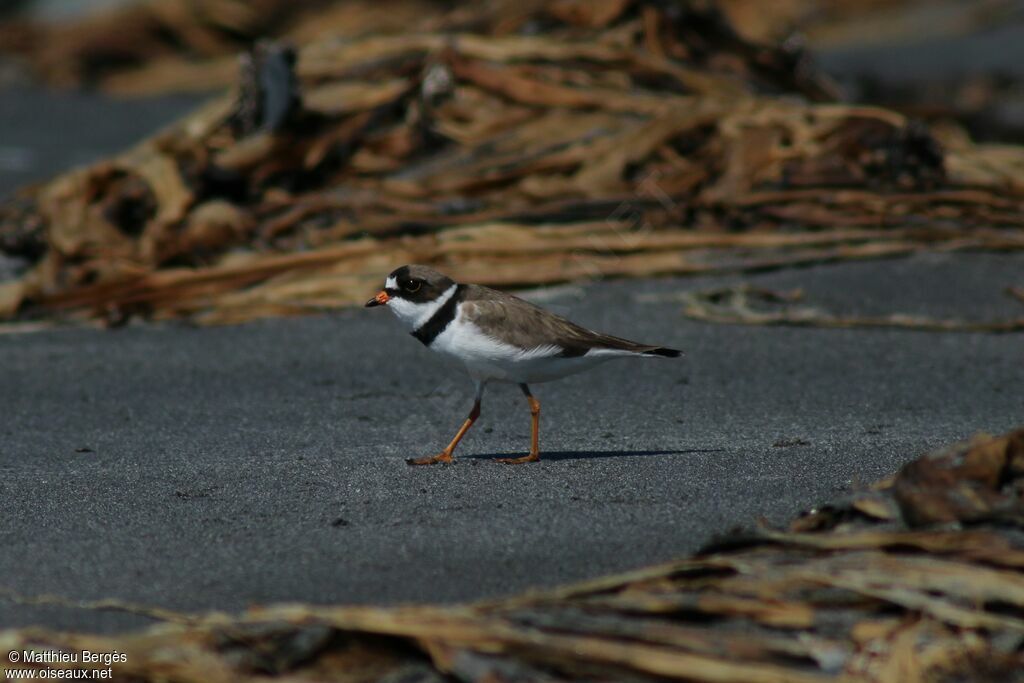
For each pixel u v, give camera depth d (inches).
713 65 840.9
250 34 1619.1
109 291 558.9
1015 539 231.5
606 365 459.5
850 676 201.8
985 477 248.5
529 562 253.6
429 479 318.3
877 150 681.0
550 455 345.1
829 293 538.6
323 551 262.4
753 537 241.4
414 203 643.5
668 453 343.0
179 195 629.3
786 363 458.0
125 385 444.1
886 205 636.7
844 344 481.4
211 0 1624.0
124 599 238.5
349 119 713.0
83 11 1674.5
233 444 364.5
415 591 239.9
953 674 203.3
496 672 198.4
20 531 281.7
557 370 333.4
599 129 714.2
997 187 670.5
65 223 605.0
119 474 329.7
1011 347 476.4
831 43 1606.8
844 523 257.3
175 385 443.5
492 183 665.0
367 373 456.4
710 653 204.7
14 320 547.2
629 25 842.2
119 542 272.1
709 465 325.7
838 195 642.8
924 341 484.7
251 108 699.4
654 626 211.5
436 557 257.3
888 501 256.2
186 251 599.8
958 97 1153.4
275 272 575.2
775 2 1764.3
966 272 559.2
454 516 284.2
